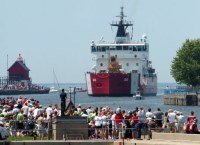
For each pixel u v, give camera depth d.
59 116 119.38
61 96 121.94
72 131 119.38
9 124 122.56
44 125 121.62
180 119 125.69
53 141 114.19
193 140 116.00
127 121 121.44
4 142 112.81
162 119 125.94
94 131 122.31
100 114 126.50
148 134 121.44
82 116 120.44
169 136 119.19
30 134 121.94
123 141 114.38
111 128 122.69
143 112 124.94
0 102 177.50
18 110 129.62
